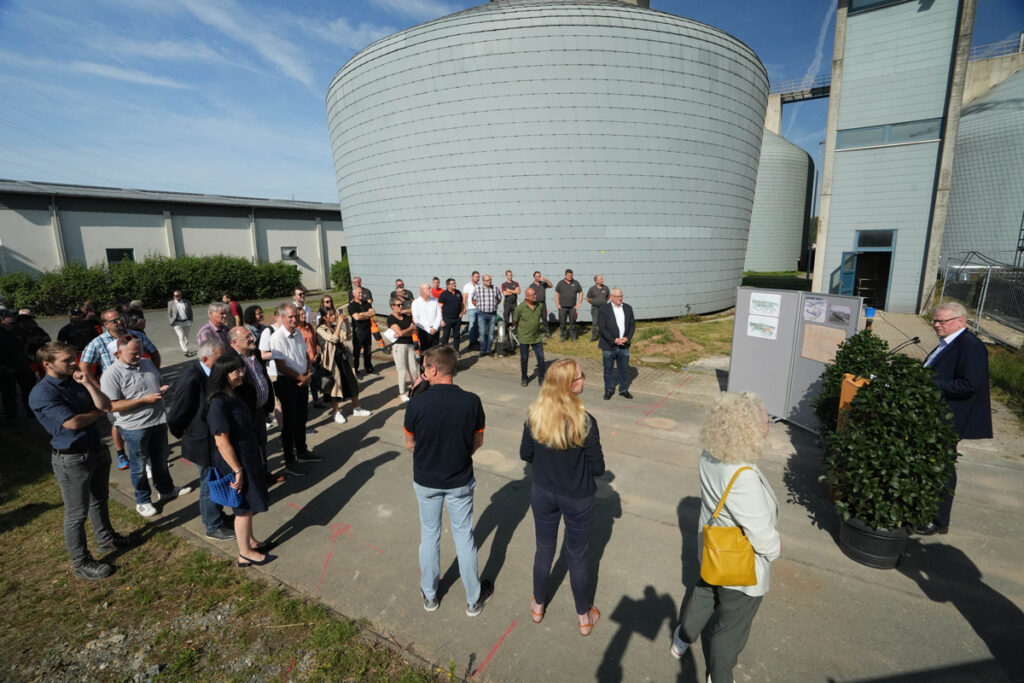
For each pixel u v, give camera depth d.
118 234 23.53
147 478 4.67
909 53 13.83
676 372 8.81
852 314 5.20
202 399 3.62
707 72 12.30
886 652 2.75
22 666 2.76
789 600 3.16
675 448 5.58
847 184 15.05
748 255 34.09
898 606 3.09
